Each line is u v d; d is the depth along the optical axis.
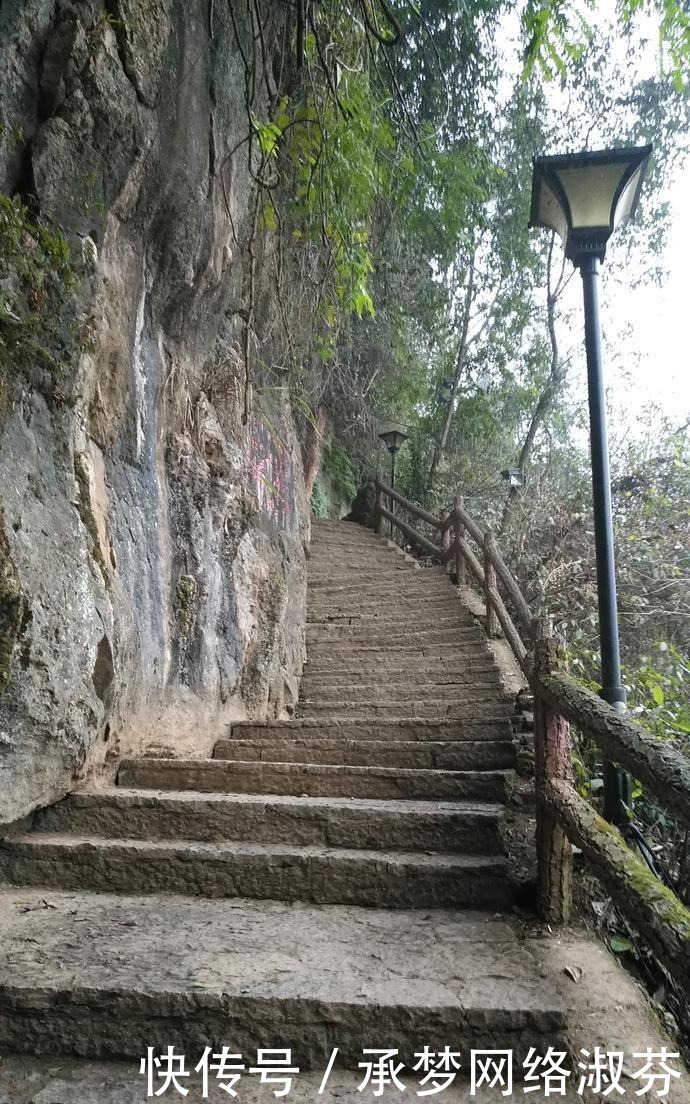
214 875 2.73
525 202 10.48
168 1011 1.91
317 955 2.20
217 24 4.20
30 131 2.82
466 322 12.02
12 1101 1.75
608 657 3.35
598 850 1.95
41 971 2.03
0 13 2.65
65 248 2.82
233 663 4.94
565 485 8.82
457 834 2.88
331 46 4.50
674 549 6.41
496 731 4.26
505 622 5.61
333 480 12.01
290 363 6.46
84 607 2.96
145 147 3.36
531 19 4.50
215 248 4.35
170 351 4.30
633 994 2.08
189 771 3.45
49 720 2.70
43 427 2.88
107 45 3.03
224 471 4.81
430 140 7.20
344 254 5.21
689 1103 1.72
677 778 1.50
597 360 3.57
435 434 12.27
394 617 7.29
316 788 3.43
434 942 2.31
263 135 4.07
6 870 2.76
